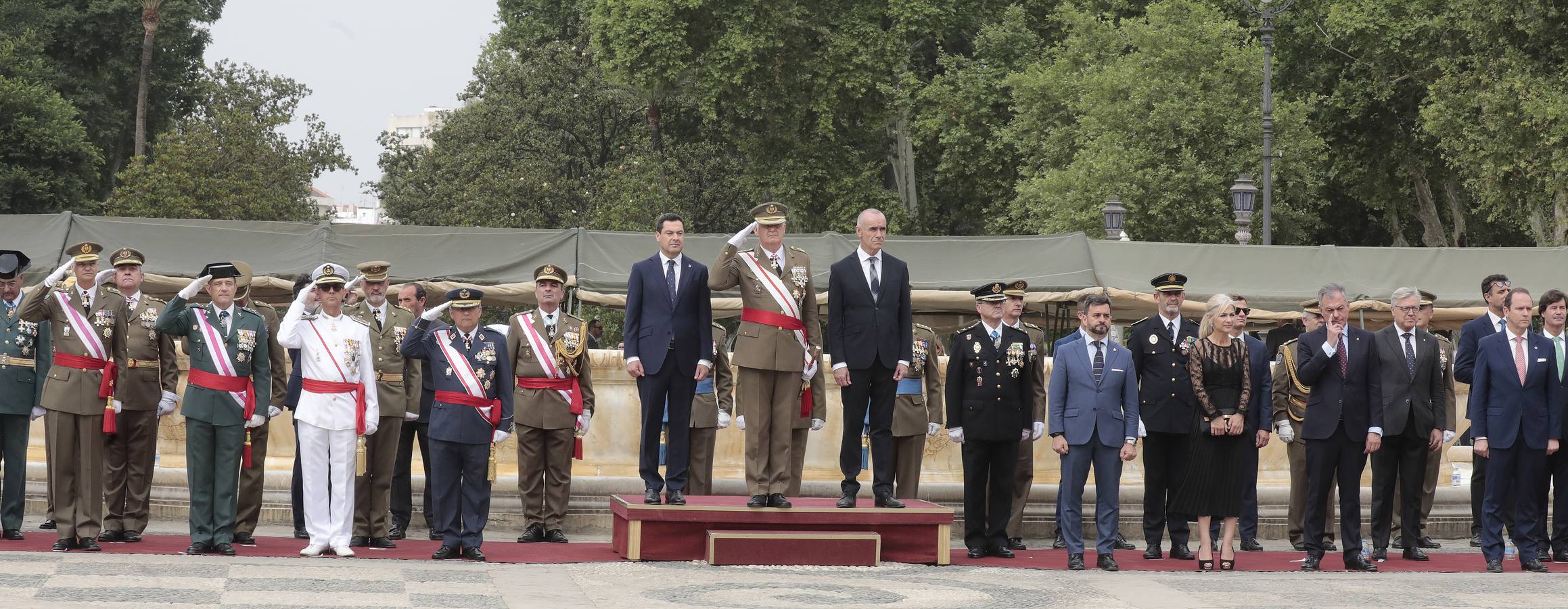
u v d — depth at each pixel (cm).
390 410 1486
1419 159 4994
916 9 4969
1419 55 4350
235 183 4962
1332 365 1438
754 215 1362
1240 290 2514
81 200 5053
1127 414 1418
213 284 1370
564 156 5191
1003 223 4978
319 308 1387
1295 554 1614
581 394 1584
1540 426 1449
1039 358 1530
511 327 1577
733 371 1855
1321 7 4756
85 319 1368
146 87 5616
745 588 1193
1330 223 5672
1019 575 1333
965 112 5059
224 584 1109
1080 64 4684
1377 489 1520
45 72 5297
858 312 1384
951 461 1862
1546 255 2602
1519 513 1466
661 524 1374
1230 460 1416
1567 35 3731
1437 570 1445
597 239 2470
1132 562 1495
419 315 1581
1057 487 1770
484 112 5266
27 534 1493
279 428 1839
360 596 1075
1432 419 1488
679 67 4875
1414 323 1476
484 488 1387
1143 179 4150
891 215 5172
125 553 1335
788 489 1477
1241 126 4247
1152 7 4375
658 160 5078
